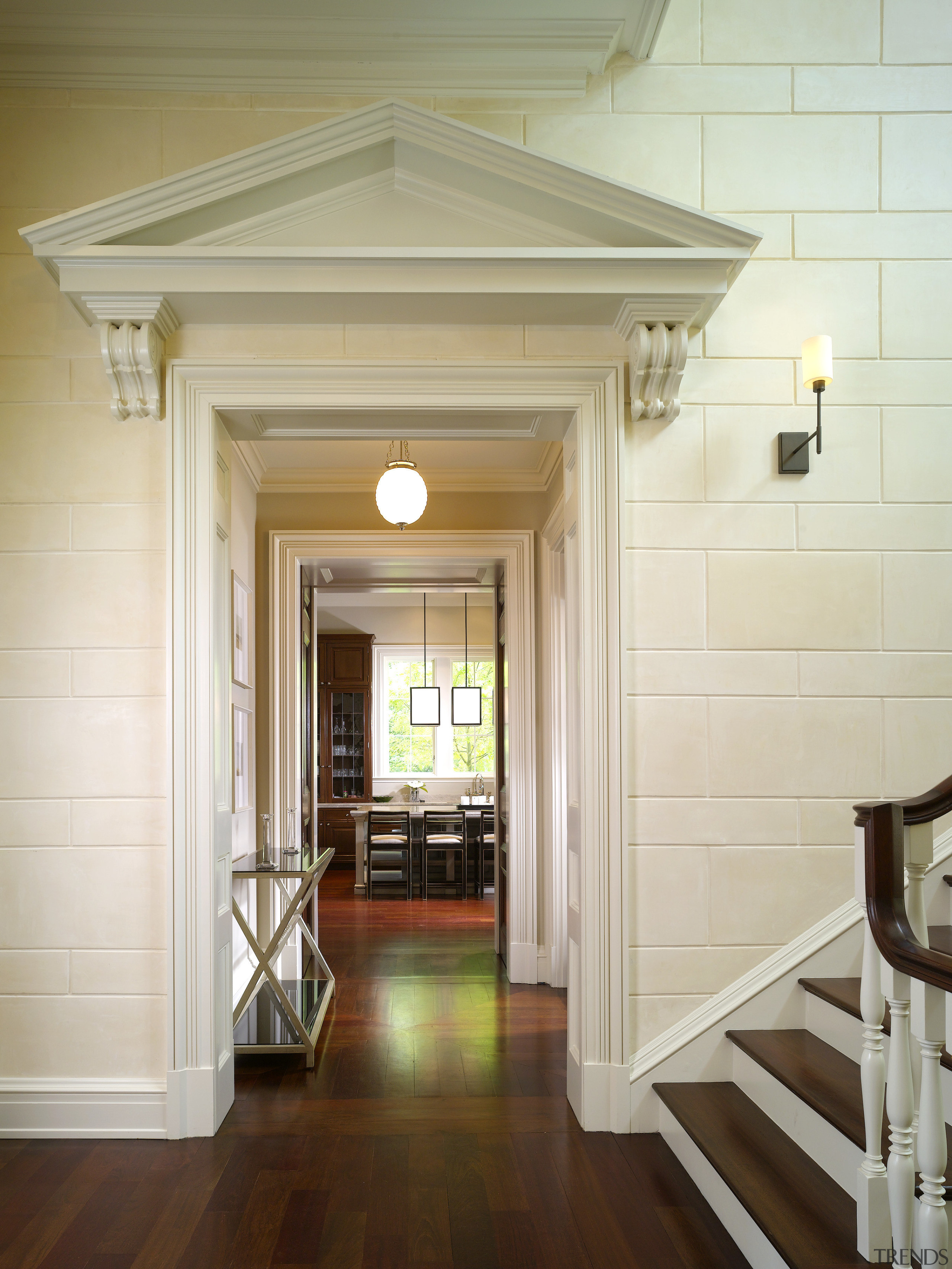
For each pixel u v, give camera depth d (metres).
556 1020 4.90
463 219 3.42
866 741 3.51
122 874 3.38
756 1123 2.93
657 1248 2.54
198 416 3.46
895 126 3.69
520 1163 3.09
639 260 3.21
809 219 3.65
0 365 3.48
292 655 5.93
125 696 3.42
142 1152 3.19
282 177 3.21
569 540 3.89
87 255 3.10
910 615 3.55
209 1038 3.33
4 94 3.56
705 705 3.49
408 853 9.60
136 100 3.59
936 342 3.63
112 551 3.45
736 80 3.68
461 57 3.59
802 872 3.46
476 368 3.49
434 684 12.49
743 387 3.59
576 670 3.68
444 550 6.02
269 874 4.36
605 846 3.41
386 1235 2.62
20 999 3.34
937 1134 1.86
